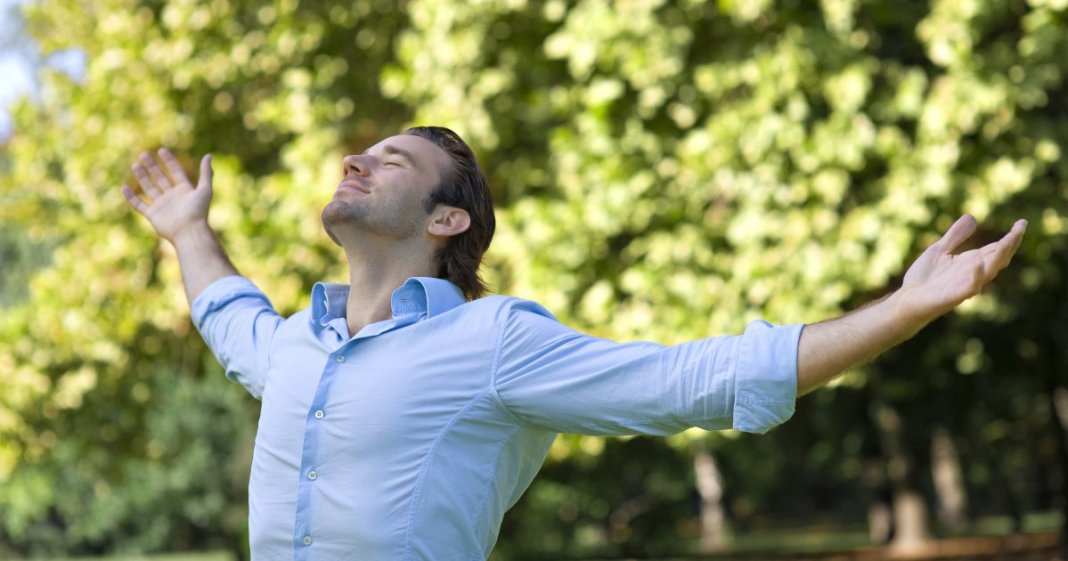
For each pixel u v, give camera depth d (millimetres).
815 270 9102
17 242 35812
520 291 9805
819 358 2539
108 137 12852
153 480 35219
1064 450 22922
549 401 2750
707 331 9438
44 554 41625
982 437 29547
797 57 9227
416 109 11258
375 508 2727
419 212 3064
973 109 8883
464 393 2775
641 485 35688
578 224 9711
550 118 10836
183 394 34281
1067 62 9094
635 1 9516
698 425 2668
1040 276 12594
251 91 12617
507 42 10586
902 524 29031
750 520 53406
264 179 12078
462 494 2781
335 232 3074
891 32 10312
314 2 11812
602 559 32188
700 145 9344
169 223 3781
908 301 2469
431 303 2889
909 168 9086
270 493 2865
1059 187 9883
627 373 2684
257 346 3305
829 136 9102
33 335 13633
